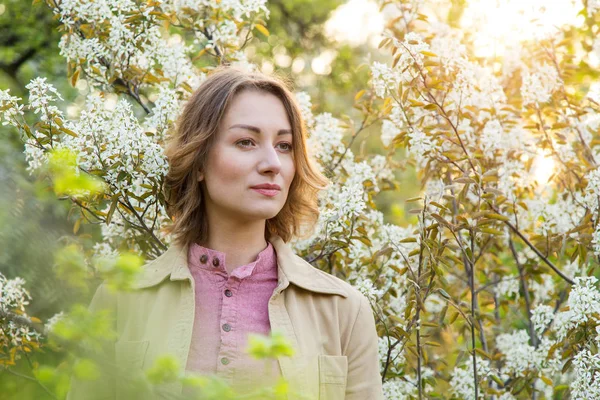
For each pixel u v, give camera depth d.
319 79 7.20
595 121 3.16
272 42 7.09
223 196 1.86
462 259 3.01
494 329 3.18
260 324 1.80
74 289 1.41
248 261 1.90
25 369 2.30
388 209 5.80
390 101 2.80
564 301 3.19
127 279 1.15
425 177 2.87
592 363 2.32
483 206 2.69
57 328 1.14
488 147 2.82
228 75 1.93
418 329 2.45
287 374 1.72
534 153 3.03
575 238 2.71
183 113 2.01
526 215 3.18
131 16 2.73
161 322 1.80
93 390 1.62
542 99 2.95
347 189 2.57
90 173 2.23
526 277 3.12
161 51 2.82
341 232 2.59
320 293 1.89
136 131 2.26
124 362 1.54
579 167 2.96
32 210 1.41
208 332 1.78
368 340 1.92
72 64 2.77
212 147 1.88
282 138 1.90
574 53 3.77
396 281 2.85
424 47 2.69
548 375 2.98
